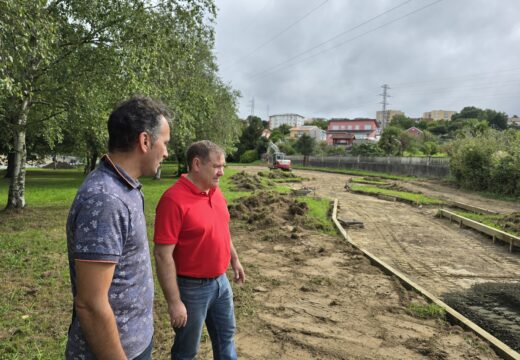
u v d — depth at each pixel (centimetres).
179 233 239
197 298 248
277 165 3834
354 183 2780
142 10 945
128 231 151
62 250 671
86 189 144
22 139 1078
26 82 777
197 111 1255
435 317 470
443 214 1341
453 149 2769
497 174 2105
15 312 416
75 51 980
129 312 157
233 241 838
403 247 913
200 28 1037
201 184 251
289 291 542
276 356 365
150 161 165
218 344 274
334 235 946
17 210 1058
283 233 902
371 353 377
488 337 411
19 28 638
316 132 9131
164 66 991
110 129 159
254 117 6712
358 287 568
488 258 829
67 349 155
